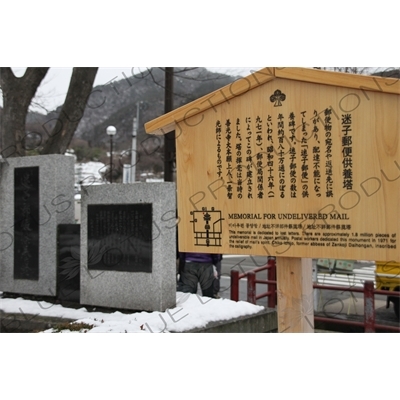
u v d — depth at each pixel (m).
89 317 5.54
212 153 3.01
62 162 6.50
